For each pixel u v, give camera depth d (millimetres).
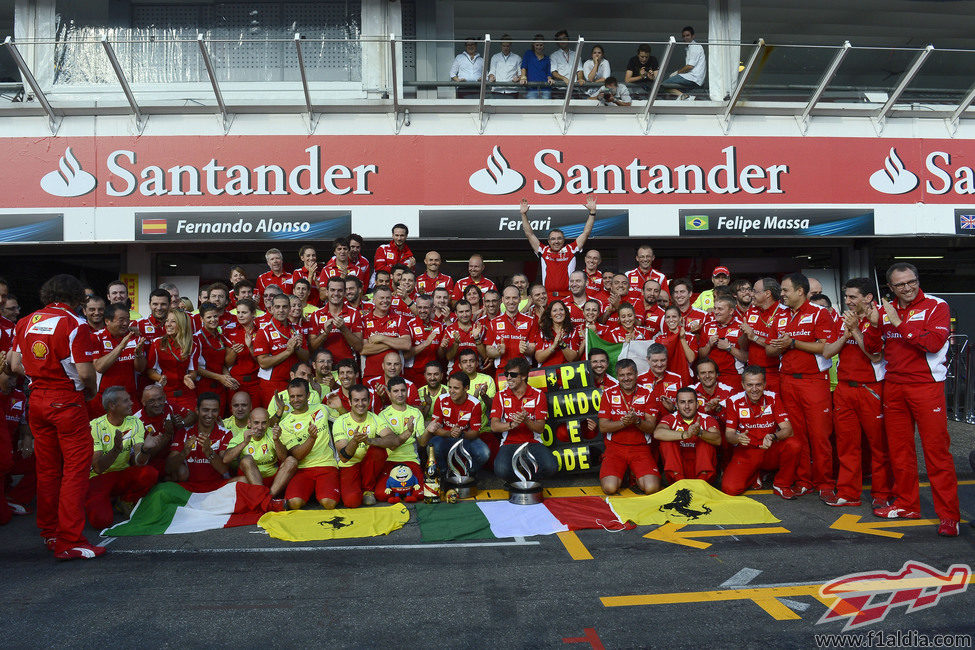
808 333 6270
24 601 4066
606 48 10305
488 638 3553
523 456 6508
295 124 9906
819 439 6289
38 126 9633
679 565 4594
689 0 11742
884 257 11609
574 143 10180
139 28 10227
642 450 6535
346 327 7129
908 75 10312
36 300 10680
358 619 3797
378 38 9516
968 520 5578
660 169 10242
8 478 6367
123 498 5918
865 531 5320
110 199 9648
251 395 7066
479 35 12164
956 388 9977
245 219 9758
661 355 6488
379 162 9945
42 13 10172
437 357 7613
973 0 12562
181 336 6613
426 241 10844
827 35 13523
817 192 10398
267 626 3717
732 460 6414
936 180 10578
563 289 8523
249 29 10320
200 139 9773
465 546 5031
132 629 3686
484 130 10094
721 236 10242
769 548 4934
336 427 6148
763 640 3514
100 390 6184
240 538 5270
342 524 5504
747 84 10391
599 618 3783
